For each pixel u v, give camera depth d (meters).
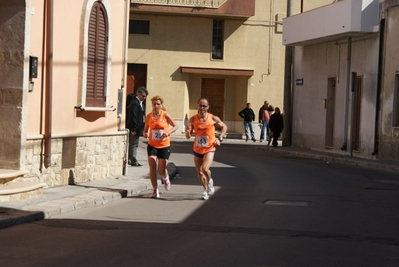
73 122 14.59
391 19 23.45
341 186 16.23
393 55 23.28
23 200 11.90
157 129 13.78
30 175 12.98
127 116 19.45
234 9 39.25
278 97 40.66
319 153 27.50
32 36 12.84
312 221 11.08
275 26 40.44
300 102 31.83
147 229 10.06
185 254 8.30
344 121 27.08
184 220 10.95
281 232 10.02
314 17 27.67
